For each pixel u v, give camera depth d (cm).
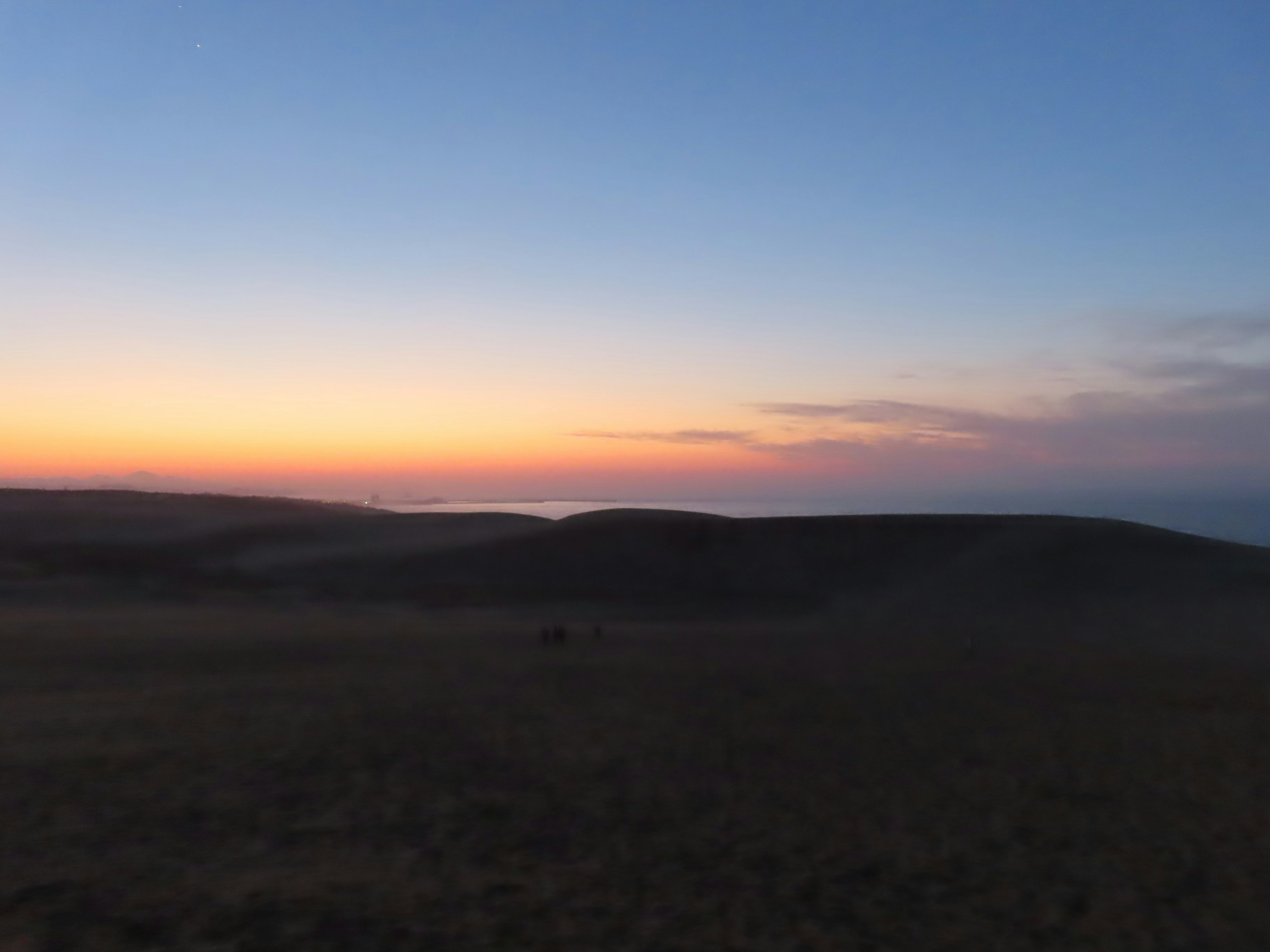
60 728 1502
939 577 4419
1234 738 1622
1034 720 1766
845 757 1463
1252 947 824
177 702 1748
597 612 3900
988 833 1114
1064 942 827
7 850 945
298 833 1038
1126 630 3362
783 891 923
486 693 1922
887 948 805
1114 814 1193
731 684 2100
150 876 891
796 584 4562
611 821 1123
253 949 744
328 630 2970
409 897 868
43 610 3350
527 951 767
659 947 789
